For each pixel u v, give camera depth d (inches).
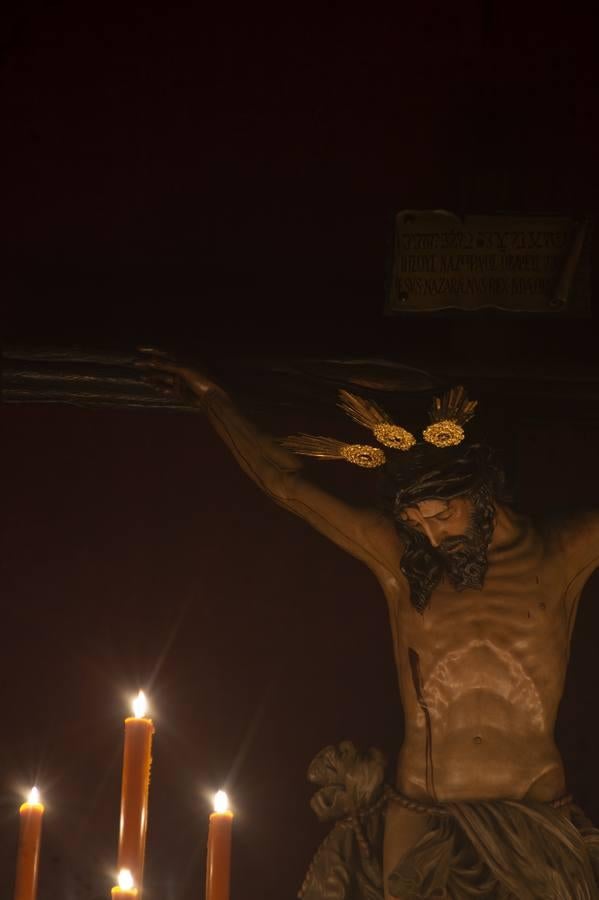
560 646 333.4
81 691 369.1
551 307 376.2
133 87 387.5
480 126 385.1
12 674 369.4
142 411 387.2
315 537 383.6
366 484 385.4
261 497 386.0
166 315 379.9
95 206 386.3
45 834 355.6
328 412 379.6
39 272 382.6
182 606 377.4
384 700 370.0
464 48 385.4
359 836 324.2
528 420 379.9
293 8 386.9
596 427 384.5
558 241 377.7
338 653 374.3
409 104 386.3
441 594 333.4
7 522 381.7
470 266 378.0
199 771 363.6
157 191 387.5
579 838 315.6
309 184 387.5
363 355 374.6
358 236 385.7
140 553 381.4
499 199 383.6
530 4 384.8
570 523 341.4
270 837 357.4
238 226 386.9
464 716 326.3
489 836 312.7
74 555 380.2
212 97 387.5
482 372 375.9
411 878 311.0
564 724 364.8
